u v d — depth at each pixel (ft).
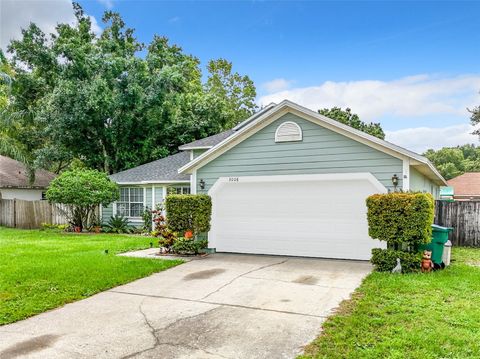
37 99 74.23
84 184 53.06
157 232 35.14
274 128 33.30
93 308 18.83
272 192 34.09
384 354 12.89
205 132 81.56
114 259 30.48
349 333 14.83
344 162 30.63
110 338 15.01
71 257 31.42
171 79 73.87
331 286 22.18
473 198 82.38
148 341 14.65
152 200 56.18
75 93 65.62
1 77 68.44
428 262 25.67
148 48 82.53
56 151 70.90
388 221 26.08
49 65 69.87
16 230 58.59
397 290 20.63
